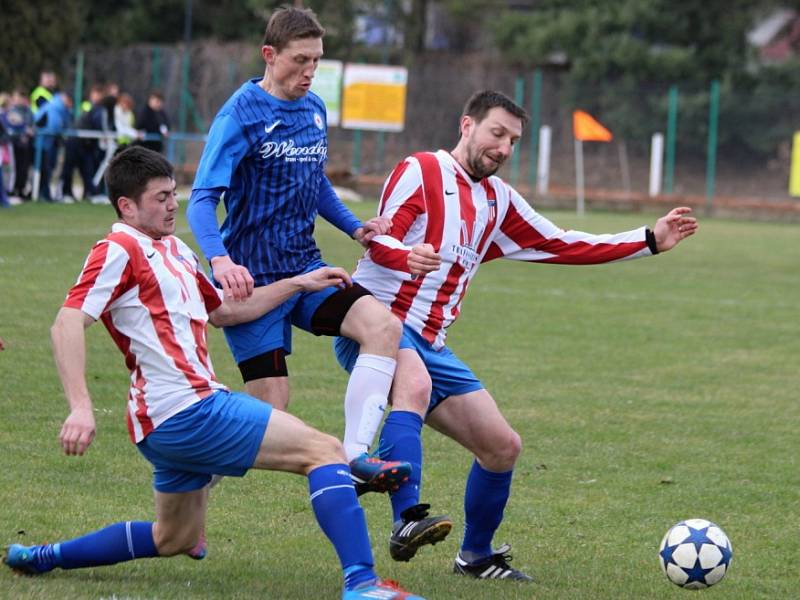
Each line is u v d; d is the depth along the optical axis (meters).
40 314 32.06
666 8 112.19
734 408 25.81
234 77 96.12
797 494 19.31
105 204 68.06
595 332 35.53
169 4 117.25
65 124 67.56
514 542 16.38
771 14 118.50
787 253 65.06
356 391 13.80
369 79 93.69
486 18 118.81
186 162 94.44
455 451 21.25
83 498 17.03
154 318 12.12
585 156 103.44
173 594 12.71
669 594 14.24
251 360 14.61
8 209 61.09
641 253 15.57
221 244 13.54
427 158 14.96
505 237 15.74
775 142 100.38
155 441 12.12
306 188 14.77
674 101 97.12
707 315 40.22
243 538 15.81
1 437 20.08
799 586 14.91
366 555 11.88
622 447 22.03
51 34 88.56
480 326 35.53
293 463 12.05
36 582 12.97
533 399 25.78
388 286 14.85
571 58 111.88
